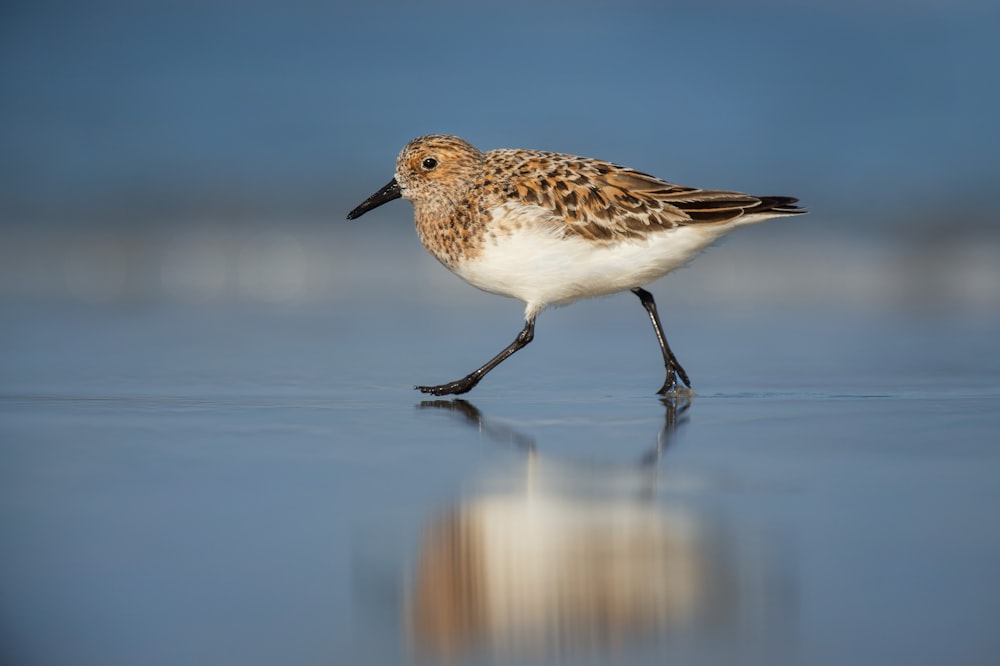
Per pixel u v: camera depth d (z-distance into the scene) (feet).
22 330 53.36
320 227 75.00
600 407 37.88
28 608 20.76
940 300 60.34
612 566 22.62
